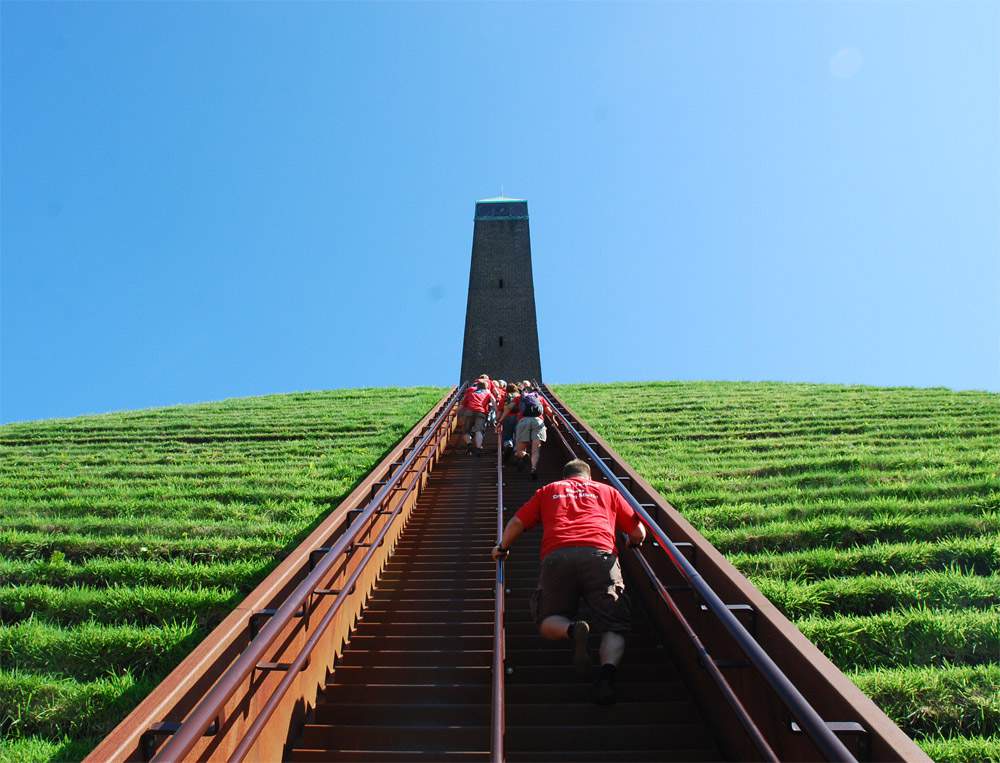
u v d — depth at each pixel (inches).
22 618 260.7
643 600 270.5
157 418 725.3
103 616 259.3
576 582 195.9
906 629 216.7
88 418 745.0
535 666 226.1
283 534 332.8
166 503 385.4
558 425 585.9
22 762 183.6
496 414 623.8
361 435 600.7
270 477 442.6
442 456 575.8
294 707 193.0
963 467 382.9
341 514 286.0
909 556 270.8
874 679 191.5
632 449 486.6
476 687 210.8
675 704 195.6
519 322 1840.6
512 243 1916.8
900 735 126.9
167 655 230.1
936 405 609.0
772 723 160.1
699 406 684.7
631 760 173.0
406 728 186.4
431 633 255.0
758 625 179.2
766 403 676.1
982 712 179.2
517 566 323.9
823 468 406.0
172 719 153.3
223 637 177.3
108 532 343.0
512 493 453.7
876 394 708.0
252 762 166.7
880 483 367.9
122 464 510.0
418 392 919.7
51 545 324.2
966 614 222.8
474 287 1878.7
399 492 382.3
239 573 284.8
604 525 201.6
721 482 380.8
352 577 226.4
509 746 181.8
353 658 235.3
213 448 561.0
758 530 300.5
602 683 180.5
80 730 200.5
